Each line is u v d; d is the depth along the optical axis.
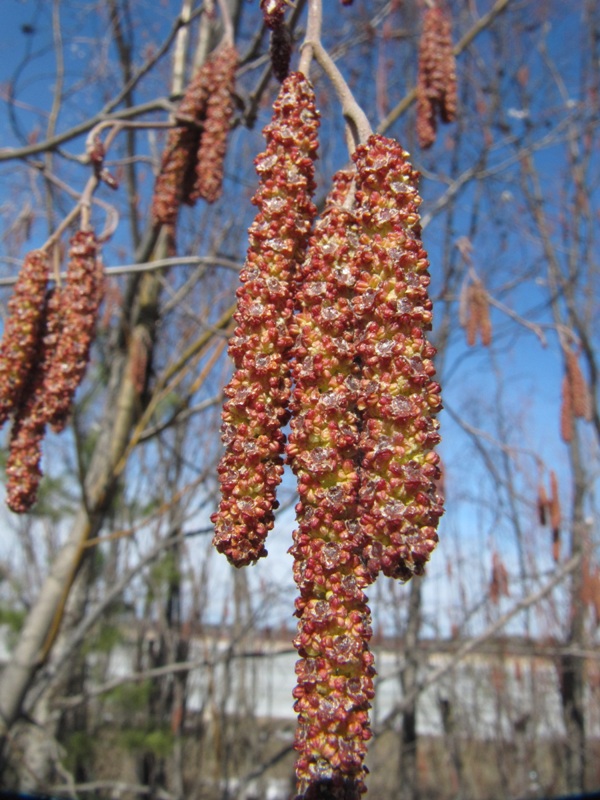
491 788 10.65
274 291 1.42
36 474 2.35
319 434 1.30
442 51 3.66
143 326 4.71
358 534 1.27
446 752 11.03
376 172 1.42
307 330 1.36
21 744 5.83
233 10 4.94
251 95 3.37
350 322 1.36
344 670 1.21
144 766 8.92
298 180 1.53
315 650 1.23
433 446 1.27
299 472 1.32
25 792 5.51
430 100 3.64
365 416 1.33
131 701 7.93
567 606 8.20
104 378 5.37
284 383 1.39
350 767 1.17
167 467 7.32
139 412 4.59
